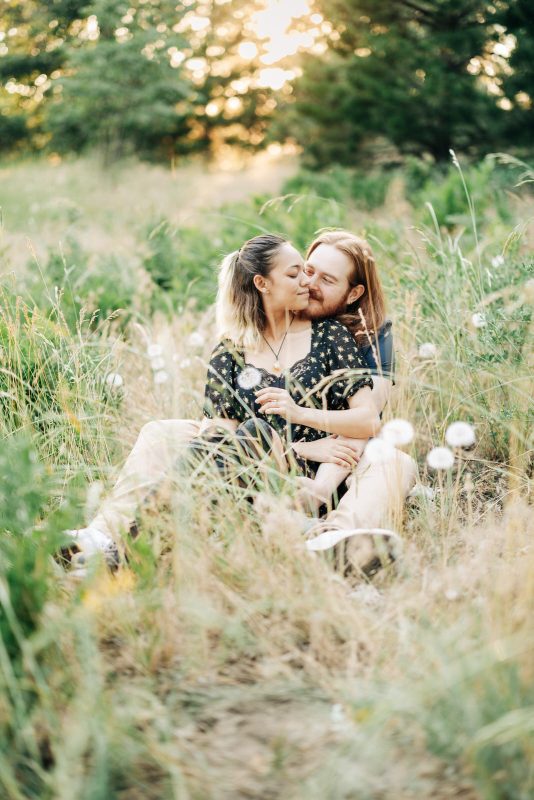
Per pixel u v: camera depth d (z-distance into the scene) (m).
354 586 2.40
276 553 2.39
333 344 2.95
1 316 3.56
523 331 3.22
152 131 15.56
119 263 5.11
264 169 17.92
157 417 3.40
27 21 15.12
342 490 2.92
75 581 2.22
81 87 14.09
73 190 12.23
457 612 2.07
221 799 1.58
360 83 10.81
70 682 1.84
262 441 2.73
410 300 3.70
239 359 2.97
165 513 2.42
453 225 5.87
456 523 2.71
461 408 3.43
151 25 14.45
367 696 1.74
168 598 2.17
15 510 2.09
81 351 3.46
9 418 3.10
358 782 1.59
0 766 1.57
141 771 1.66
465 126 10.30
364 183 9.77
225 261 3.01
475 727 1.59
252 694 1.89
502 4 9.45
